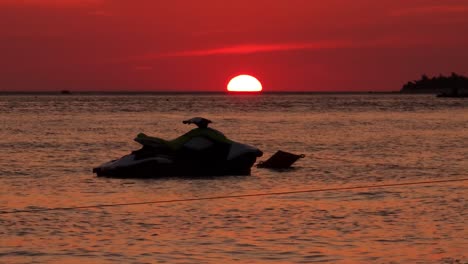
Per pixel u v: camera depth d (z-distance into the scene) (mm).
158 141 91812
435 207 66750
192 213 64000
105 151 129625
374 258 48281
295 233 55688
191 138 92125
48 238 54219
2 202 70812
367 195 74000
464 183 82438
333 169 100000
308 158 115375
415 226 58156
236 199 71875
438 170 99938
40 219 61344
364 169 100438
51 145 142250
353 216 62406
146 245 51875
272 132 192500
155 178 88625
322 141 159000
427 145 145625
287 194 75125
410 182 86125
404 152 129125
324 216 62438
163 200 72250
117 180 87188
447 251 50094
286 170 98125
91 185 83188
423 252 49844
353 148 139250
